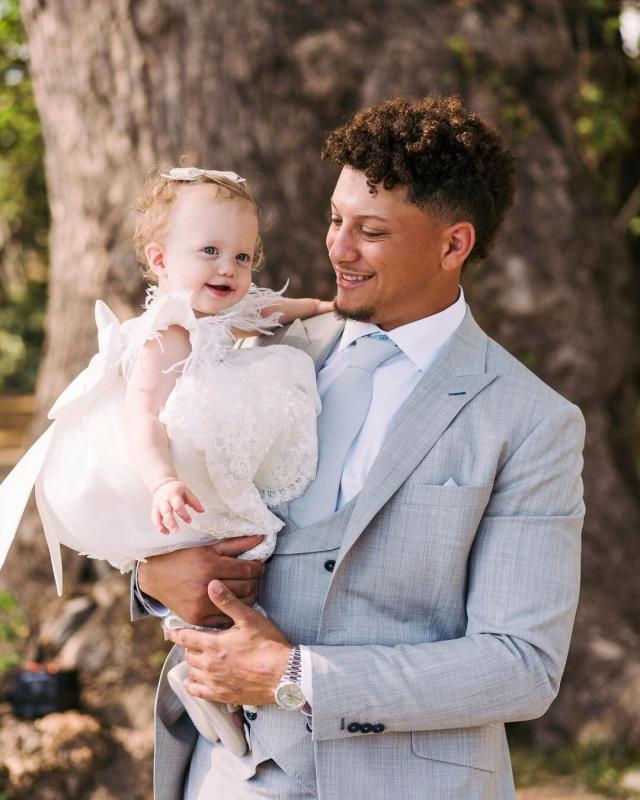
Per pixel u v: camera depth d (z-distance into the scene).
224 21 4.12
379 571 1.85
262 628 1.82
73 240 4.38
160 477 1.73
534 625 1.77
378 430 1.95
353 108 4.26
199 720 1.98
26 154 8.99
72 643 4.05
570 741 4.34
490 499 1.86
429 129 1.89
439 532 1.82
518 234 4.45
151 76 4.14
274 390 1.87
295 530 1.92
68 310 4.40
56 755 3.69
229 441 1.81
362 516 1.82
